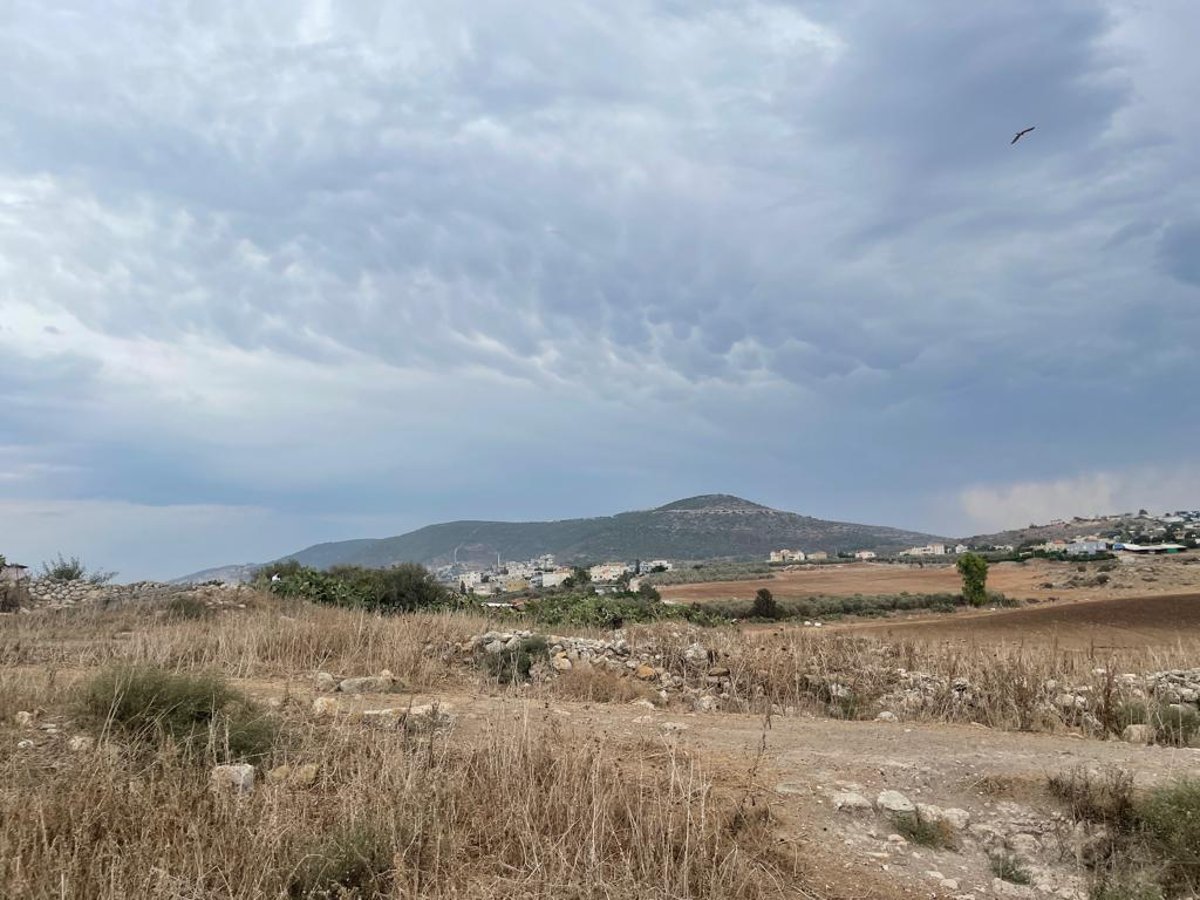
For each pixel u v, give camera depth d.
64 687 8.08
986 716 10.61
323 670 10.97
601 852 5.03
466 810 5.62
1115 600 41.34
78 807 4.88
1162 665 13.51
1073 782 6.63
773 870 5.27
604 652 13.58
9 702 7.31
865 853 5.77
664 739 7.69
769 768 7.13
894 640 15.52
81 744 6.17
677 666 13.23
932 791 6.86
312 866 4.57
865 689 12.18
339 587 23.06
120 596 22.25
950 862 5.85
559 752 6.52
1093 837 6.13
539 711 8.96
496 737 6.83
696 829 5.34
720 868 5.00
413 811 5.23
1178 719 9.50
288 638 12.30
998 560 97.25
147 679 6.98
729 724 9.12
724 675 12.98
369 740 6.70
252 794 5.43
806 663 13.22
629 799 5.69
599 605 21.62
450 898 4.44
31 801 4.92
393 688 10.31
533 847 4.91
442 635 13.91
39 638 13.35
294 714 7.58
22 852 4.25
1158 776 6.95
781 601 53.47
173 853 4.55
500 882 4.67
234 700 7.28
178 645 11.45
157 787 5.29
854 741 8.36
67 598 23.75
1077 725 10.09
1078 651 15.39
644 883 4.69
